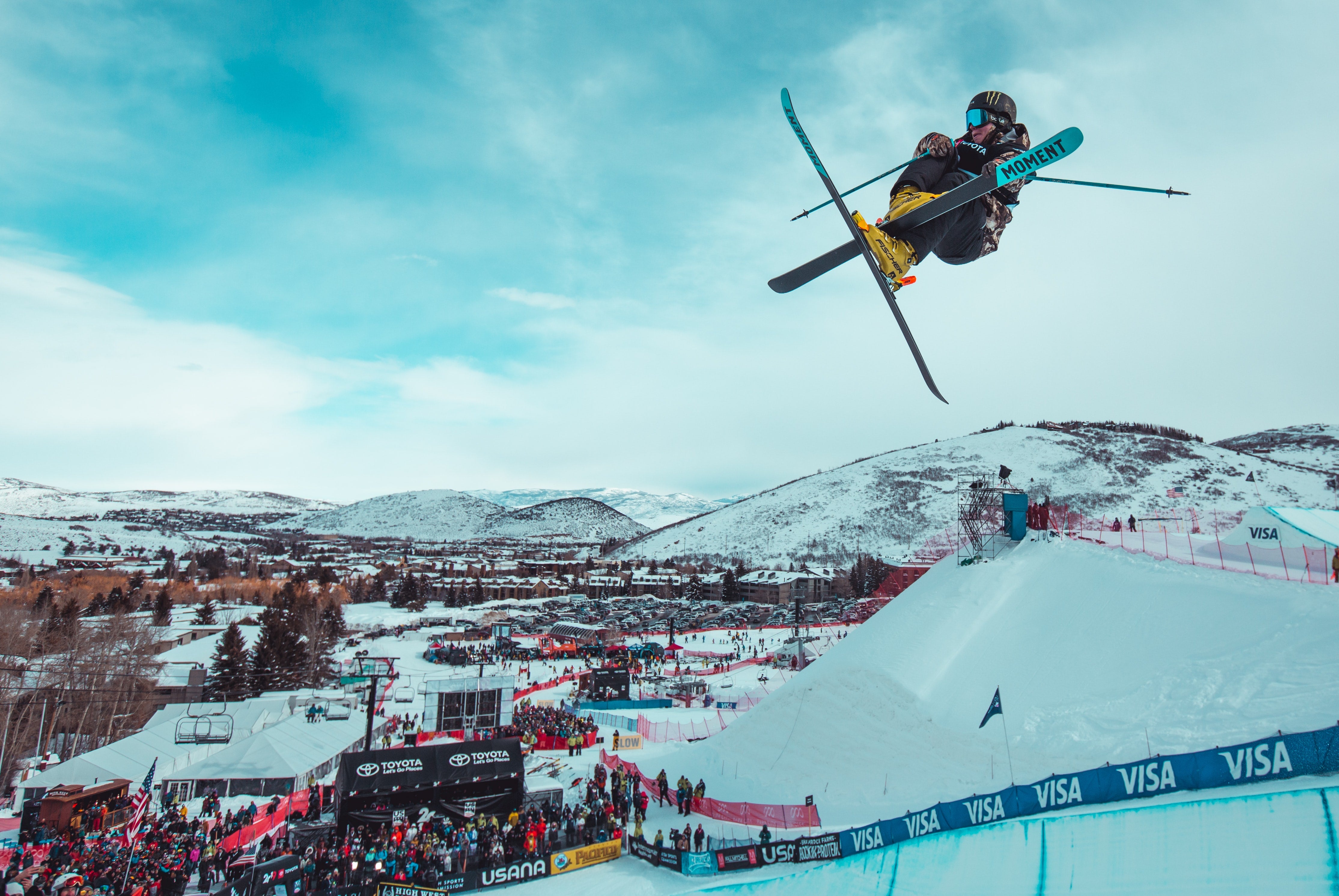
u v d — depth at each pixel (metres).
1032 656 28.73
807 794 27.97
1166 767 16.44
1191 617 26.00
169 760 35.28
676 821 28.55
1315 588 24.75
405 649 93.44
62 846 24.42
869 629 35.69
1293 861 13.25
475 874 23.28
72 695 51.62
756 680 67.06
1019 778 23.25
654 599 149.75
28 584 133.50
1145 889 14.45
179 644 77.94
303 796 31.48
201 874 23.55
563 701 55.41
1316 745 14.63
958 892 17.14
